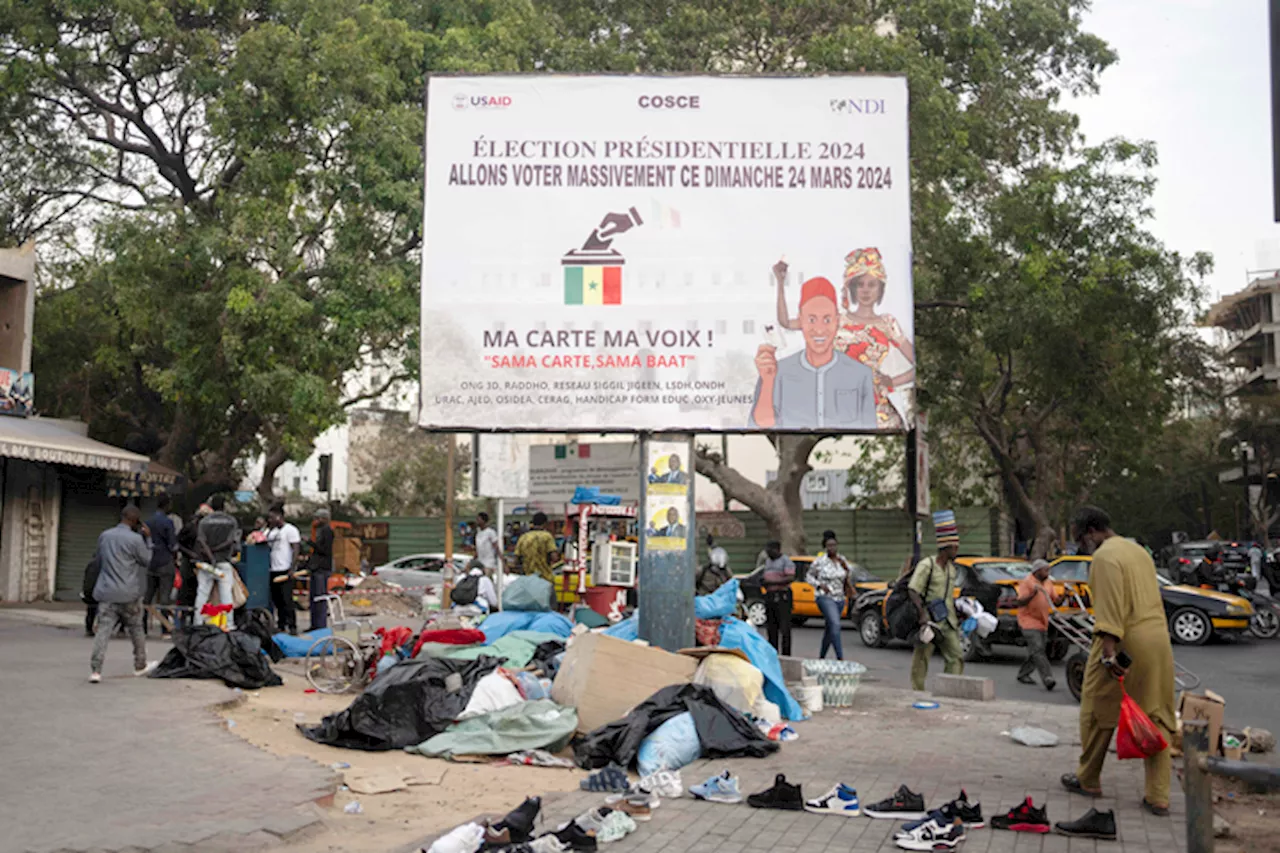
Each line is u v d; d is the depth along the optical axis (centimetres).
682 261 1228
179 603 1652
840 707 1190
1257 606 2178
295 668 1359
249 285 2478
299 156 2553
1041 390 3384
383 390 3031
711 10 3041
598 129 1238
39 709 980
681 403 1215
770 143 1242
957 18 3006
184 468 3097
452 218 1227
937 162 2759
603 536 1912
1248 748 965
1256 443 5859
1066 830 666
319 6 2605
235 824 628
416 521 3866
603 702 952
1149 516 6800
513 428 1209
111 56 2808
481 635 1159
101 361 3038
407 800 745
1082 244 2953
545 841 600
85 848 573
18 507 2350
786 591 1533
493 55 2784
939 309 3162
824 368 1220
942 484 4531
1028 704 1223
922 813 710
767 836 660
